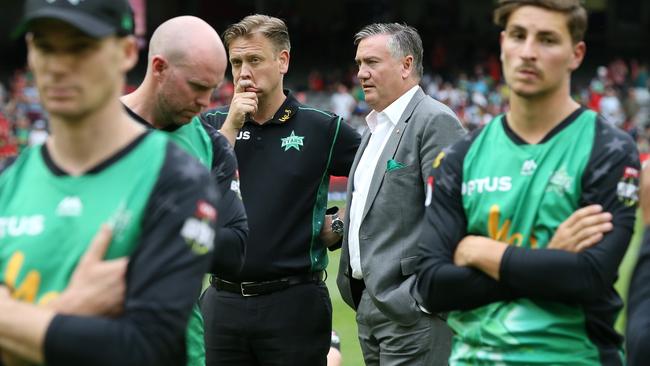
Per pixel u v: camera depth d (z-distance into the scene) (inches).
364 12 7062.0
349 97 4894.2
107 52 382.9
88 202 386.0
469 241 486.3
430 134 723.4
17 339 368.2
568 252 465.7
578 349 478.0
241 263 612.1
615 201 471.8
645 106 5113.2
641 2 7180.1
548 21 474.0
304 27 6973.4
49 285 385.1
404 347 734.5
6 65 6328.7
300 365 771.4
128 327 369.4
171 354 377.4
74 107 378.0
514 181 483.8
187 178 388.8
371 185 744.3
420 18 7116.1
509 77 486.3
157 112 597.0
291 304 767.7
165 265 376.2
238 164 783.7
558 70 478.0
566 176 476.4
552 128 486.6
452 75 6309.1
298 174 776.3
